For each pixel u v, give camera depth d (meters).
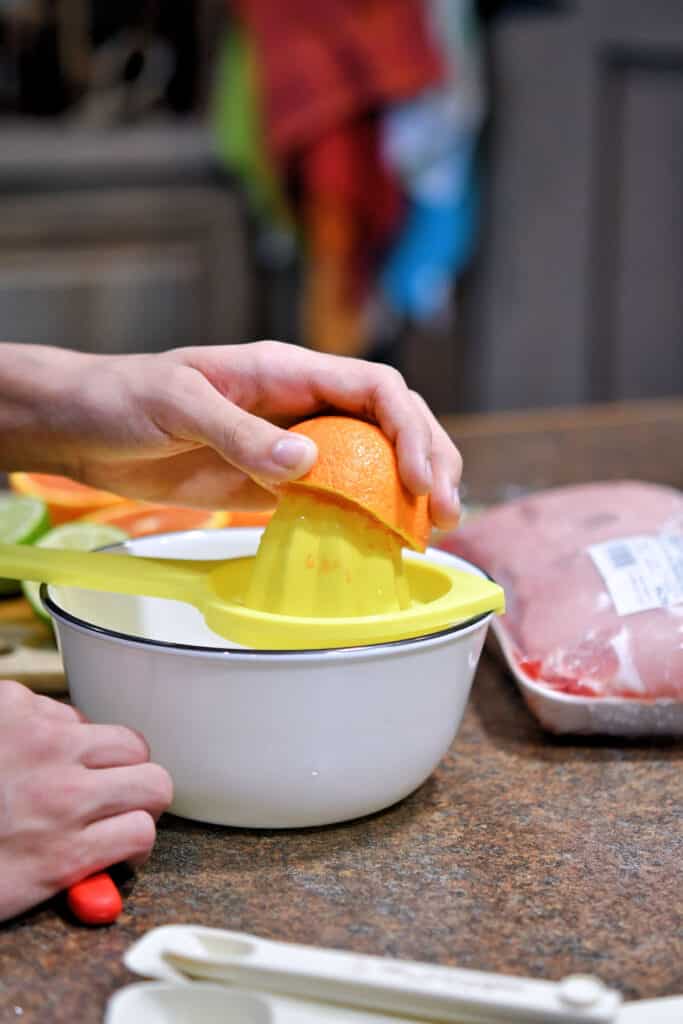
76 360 0.69
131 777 0.53
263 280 2.27
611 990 0.47
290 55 1.97
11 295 2.07
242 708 0.54
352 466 0.56
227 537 0.70
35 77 2.07
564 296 2.28
